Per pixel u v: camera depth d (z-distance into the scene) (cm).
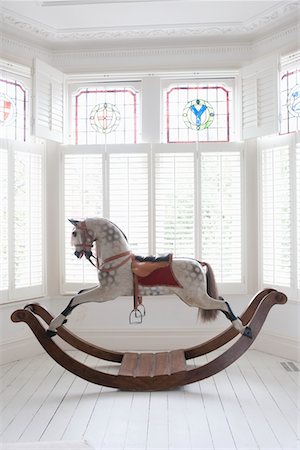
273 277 447
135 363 380
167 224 472
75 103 493
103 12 413
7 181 431
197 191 470
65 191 479
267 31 451
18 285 441
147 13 416
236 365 415
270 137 452
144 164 475
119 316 471
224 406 322
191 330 468
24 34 450
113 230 369
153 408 320
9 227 431
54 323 357
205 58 473
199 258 469
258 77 450
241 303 469
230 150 470
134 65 477
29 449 257
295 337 426
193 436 277
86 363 423
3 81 444
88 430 286
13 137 451
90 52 479
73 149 477
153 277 361
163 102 482
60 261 477
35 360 438
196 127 482
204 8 408
